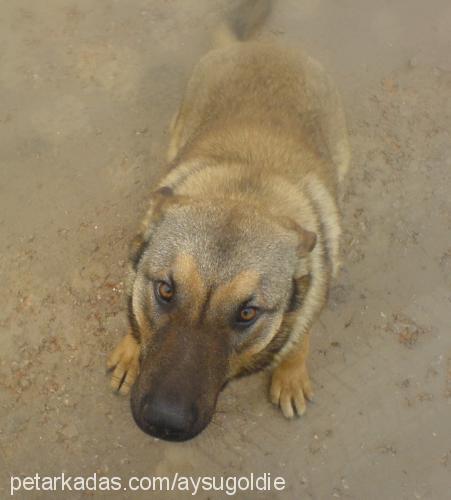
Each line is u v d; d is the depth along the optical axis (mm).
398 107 1233
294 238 734
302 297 760
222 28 1148
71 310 991
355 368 1010
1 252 1013
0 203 1045
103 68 1174
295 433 961
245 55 975
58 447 920
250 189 795
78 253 1026
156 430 690
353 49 1291
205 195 773
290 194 808
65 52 1176
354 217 1114
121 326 991
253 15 1146
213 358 694
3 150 1082
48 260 1017
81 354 969
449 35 1342
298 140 893
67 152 1096
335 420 975
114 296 1007
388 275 1076
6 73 1145
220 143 871
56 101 1132
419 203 1143
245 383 975
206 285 689
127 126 1130
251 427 957
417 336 1040
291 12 1308
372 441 970
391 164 1171
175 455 933
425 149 1195
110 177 1088
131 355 937
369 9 1341
